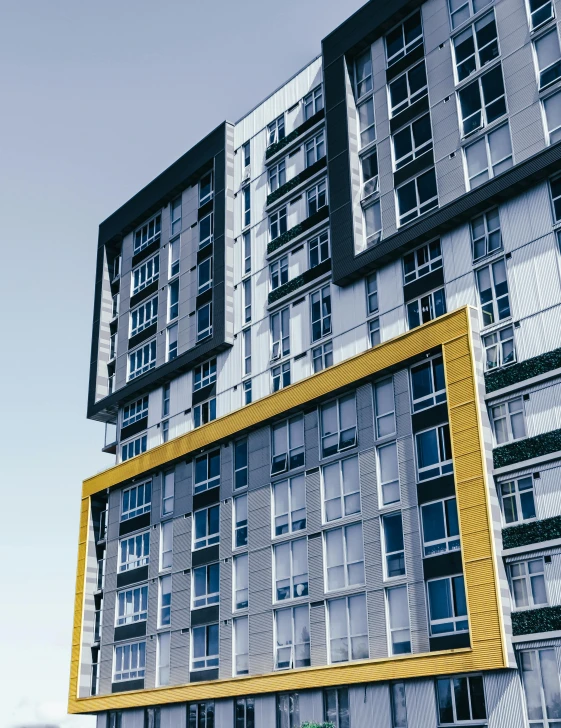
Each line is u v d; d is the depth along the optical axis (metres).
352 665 40.41
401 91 47.91
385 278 45.97
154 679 52.50
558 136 39.41
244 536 49.38
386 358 43.31
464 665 35.78
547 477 35.97
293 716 43.16
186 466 55.38
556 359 36.94
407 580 39.53
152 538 56.44
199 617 50.53
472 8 44.81
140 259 66.88
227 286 56.72
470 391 38.91
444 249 43.16
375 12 49.72
